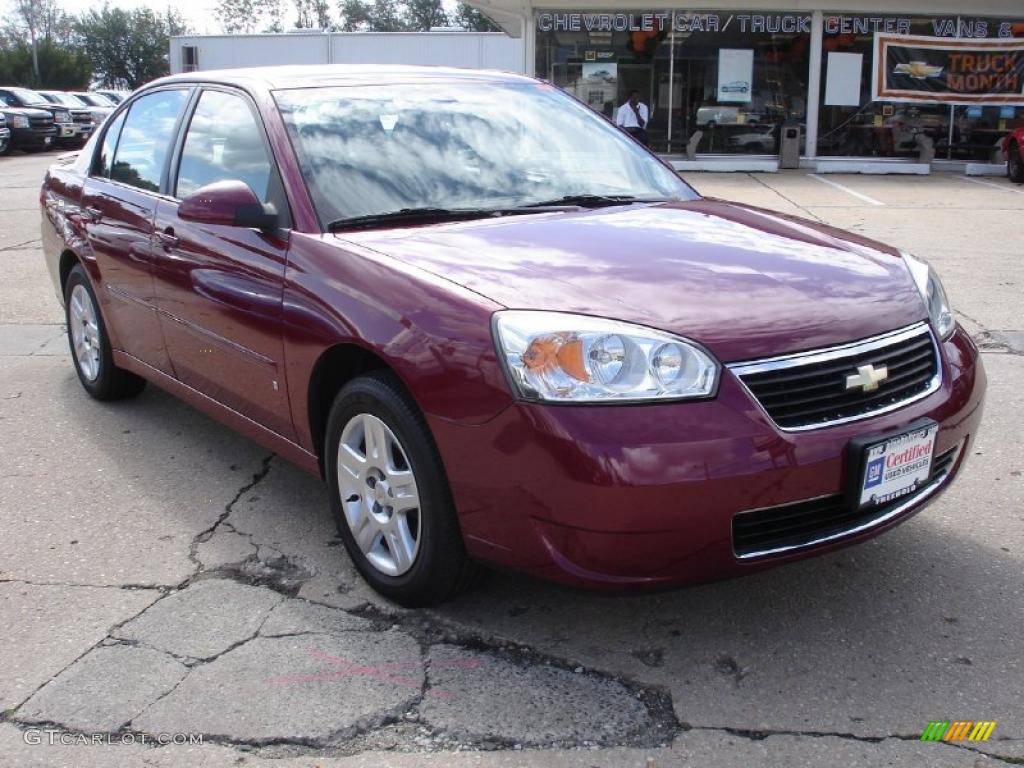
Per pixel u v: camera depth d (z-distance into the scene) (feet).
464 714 8.50
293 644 9.59
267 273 11.00
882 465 8.81
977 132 63.31
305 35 113.80
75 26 253.65
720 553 8.31
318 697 8.75
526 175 12.44
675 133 63.82
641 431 8.04
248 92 12.62
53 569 11.14
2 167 70.23
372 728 8.33
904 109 63.10
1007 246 32.91
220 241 11.95
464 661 9.29
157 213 13.58
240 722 8.41
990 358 19.44
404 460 9.64
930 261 30.04
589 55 62.59
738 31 62.08
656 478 7.95
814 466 8.45
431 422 8.89
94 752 8.04
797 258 10.32
